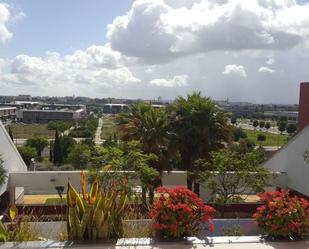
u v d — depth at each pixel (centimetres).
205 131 2030
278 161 2080
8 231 579
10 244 551
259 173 1461
